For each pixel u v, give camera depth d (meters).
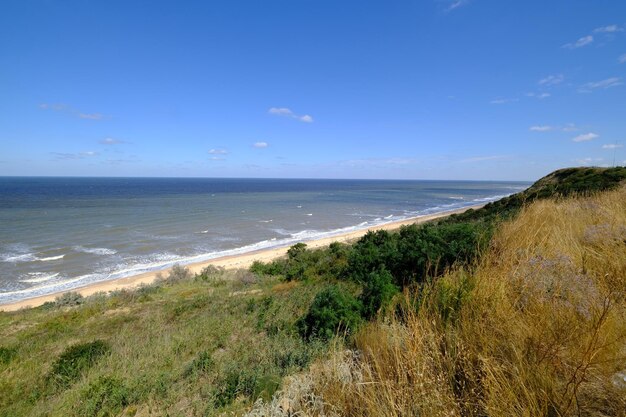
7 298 18.67
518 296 2.41
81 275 23.09
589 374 1.63
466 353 1.98
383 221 50.66
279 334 5.59
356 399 2.04
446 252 5.54
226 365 4.51
